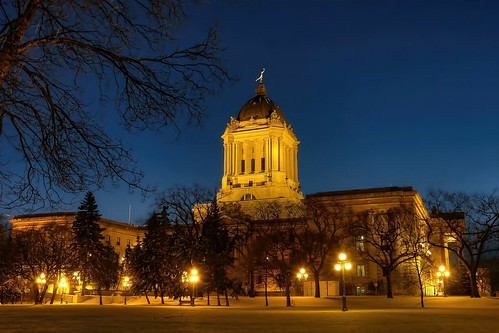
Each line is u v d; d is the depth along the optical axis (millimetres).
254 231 80938
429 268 82250
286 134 124438
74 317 24750
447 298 61438
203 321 22016
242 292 75750
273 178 117062
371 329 18062
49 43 11500
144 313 30000
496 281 104625
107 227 110312
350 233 73062
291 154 128750
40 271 69812
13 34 10562
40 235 74938
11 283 70562
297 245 78938
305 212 83500
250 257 73250
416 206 88375
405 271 77625
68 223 87938
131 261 76188
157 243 65812
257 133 122250
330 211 84812
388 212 75500
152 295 75062
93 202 78438
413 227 73750
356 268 81812
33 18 10734
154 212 67938
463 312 34438
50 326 18297
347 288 80438
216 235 58969
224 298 62812
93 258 76250
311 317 26562
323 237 73188
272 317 26359
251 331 16484
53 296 70125
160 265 63812
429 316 28266
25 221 99000
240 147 124125
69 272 74062
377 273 80125
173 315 27531
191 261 57000
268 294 77750
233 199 116312
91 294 81500
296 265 75188
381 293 78562
